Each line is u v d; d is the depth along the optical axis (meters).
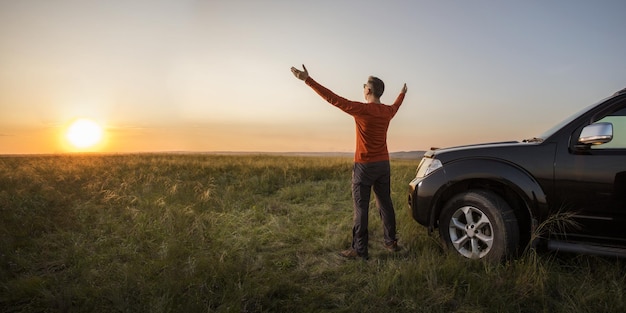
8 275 3.00
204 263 3.07
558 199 2.88
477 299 2.50
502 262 2.96
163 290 2.62
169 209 4.95
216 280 2.85
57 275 3.04
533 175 2.96
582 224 2.81
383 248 3.74
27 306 2.51
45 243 3.78
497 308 2.40
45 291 2.58
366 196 3.35
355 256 3.47
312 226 4.69
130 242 3.85
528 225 3.15
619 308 2.32
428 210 3.36
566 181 2.85
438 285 2.74
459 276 2.79
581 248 2.76
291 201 6.52
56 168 10.67
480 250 3.21
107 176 8.73
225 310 2.35
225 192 6.75
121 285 2.71
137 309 2.39
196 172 10.04
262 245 3.95
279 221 4.79
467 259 3.08
